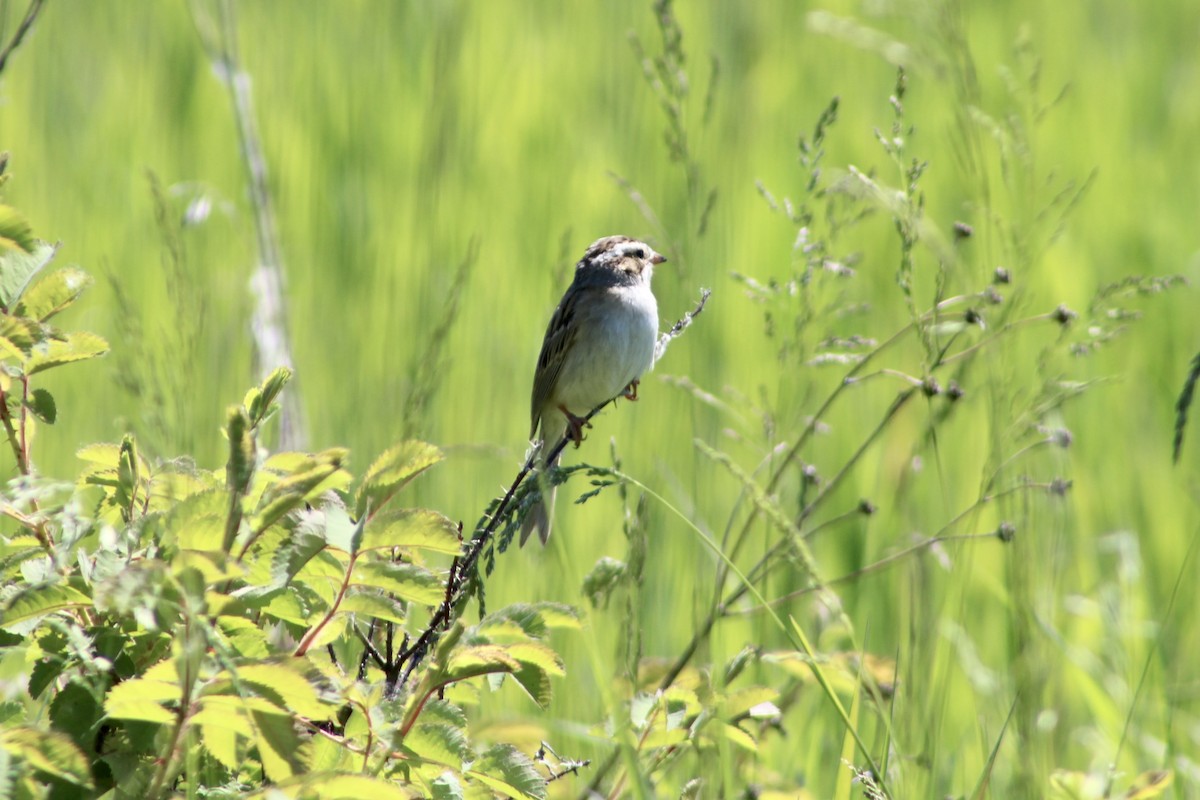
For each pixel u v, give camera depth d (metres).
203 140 18.34
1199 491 13.12
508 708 9.25
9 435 5.42
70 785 4.53
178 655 4.33
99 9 21.47
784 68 22.02
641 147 18.61
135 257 15.26
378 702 4.94
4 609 4.60
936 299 8.28
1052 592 10.71
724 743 6.14
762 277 15.90
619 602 7.82
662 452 12.56
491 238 17.09
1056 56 24.11
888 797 6.51
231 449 4.61
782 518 6.57
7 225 5.27
